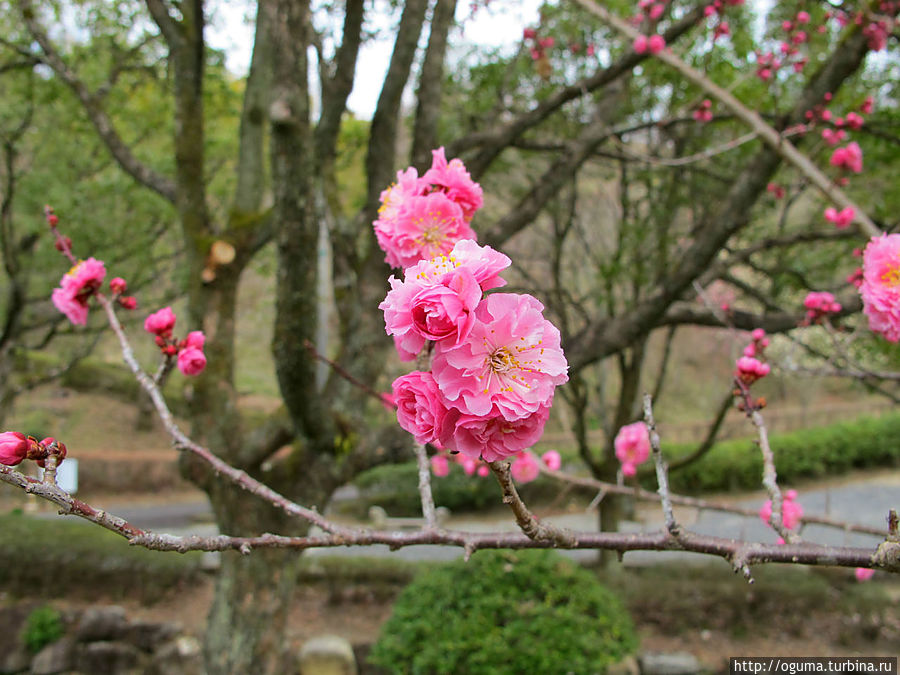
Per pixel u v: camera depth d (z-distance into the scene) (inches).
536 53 178.1
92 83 260.1
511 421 36.0
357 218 158.4
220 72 254.2
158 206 276.8
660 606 256.7
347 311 162.2
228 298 168.1
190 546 45.1
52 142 285.0
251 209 175.5
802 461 496.1
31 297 298.7
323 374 331.3
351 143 243.4
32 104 246.4
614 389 483.5
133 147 288.5
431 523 55.5
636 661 224.7
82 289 77.9
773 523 56.6
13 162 277.3
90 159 292.8
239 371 706.8
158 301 291.3
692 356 721.6
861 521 395.9
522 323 36.5
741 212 135.8
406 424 38.8
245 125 175.3
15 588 265.6
